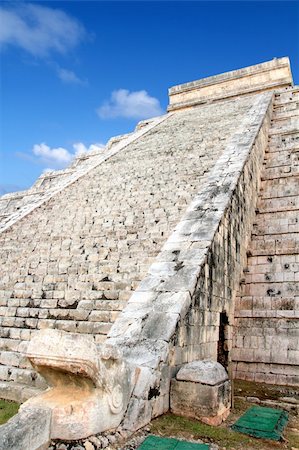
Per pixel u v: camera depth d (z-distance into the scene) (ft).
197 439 15.12
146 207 36.88
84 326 23.65
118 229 34.60
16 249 37.11
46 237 37.60
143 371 16.46
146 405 16.05
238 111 59.47
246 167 35.76
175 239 26.18
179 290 21.33
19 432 11.76
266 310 28.99
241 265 31.81
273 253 32.32
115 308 24.40
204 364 18.43
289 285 30.09
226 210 28.63
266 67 78.28
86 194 45.73
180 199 35.86
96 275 28.07
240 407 20.35
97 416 13.57
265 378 26.96
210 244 24.73
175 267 23.35
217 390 17.39
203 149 47.24
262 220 36.58
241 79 80.94
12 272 33.73
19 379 21.26
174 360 18.88
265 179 40.70
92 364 13.11
